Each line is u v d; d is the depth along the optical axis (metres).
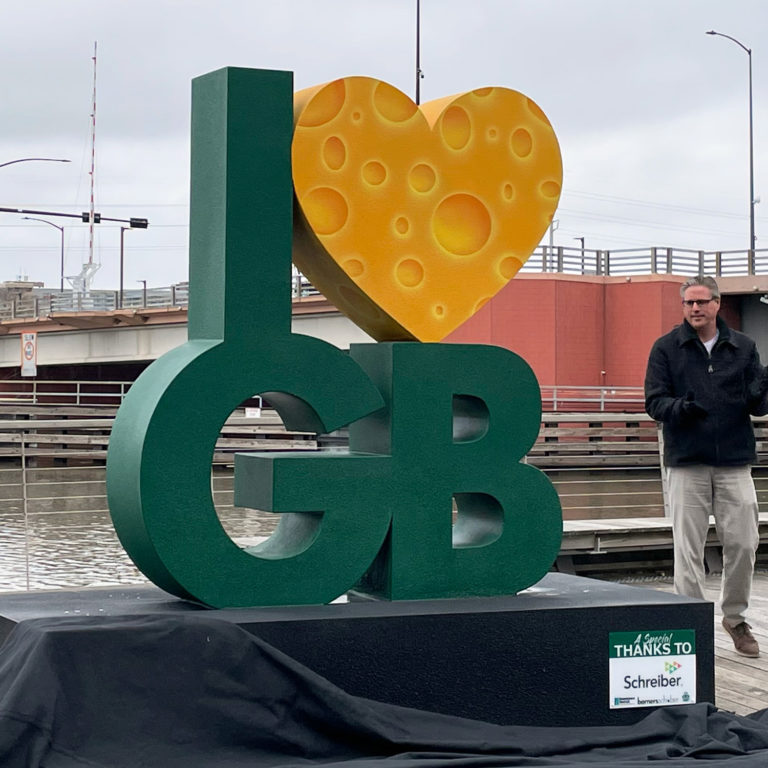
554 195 5.24
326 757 3.91
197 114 4.73
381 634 4.29
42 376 55.94
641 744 4.34
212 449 4.37
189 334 4.74
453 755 3.95
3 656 3.87
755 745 4.27
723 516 6.47
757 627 7.37
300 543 4.66
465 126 5.05
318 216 4.71
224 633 3.91
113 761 3.58
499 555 4.81
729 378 6.38
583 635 4.56
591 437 27.08
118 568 10.84
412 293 4.91
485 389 4.82
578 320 37.38
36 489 20.89
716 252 39.66
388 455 4.68
